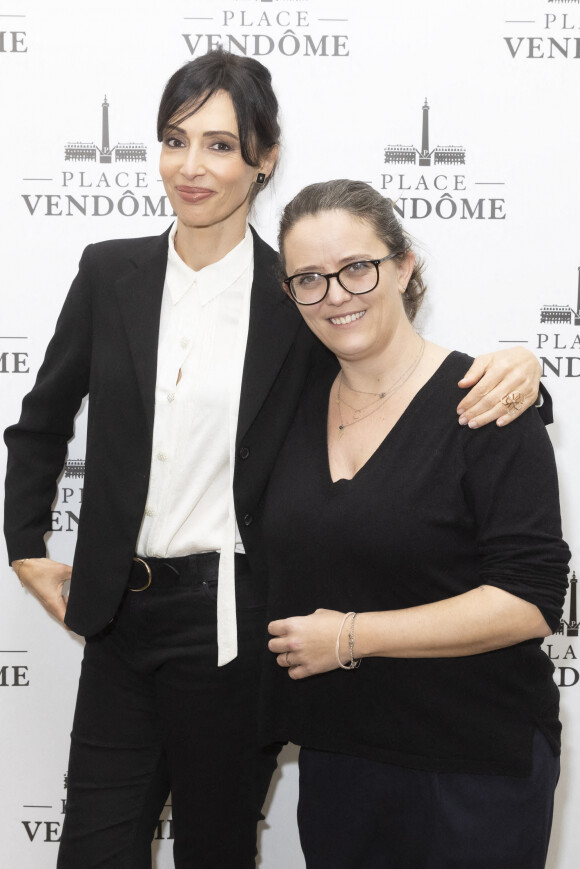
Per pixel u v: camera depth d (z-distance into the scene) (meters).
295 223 1.17
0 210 1.82
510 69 1.81
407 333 1.23
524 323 1.87
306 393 1.37
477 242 1.86
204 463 1.38
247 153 1.32
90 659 1.48
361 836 1.24
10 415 1.87
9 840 1.97
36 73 1.79
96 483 1.40
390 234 1.17
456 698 1.15
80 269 1.49
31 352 1.86
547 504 1.11
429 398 1.17
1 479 1.88
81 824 1.43
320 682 1.23
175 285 1.41
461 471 1.12
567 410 1.90
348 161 1.83
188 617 1.39
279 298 1.41
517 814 1.14
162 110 1.33
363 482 1.15
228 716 1.41
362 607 1.17
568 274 1.86
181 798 1.44
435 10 1.80
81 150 1.82
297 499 1.21
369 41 1.80
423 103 1.82
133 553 1.38
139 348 1.36
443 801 1.14
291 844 1.99
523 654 1.18
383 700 1.17
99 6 1.78
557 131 1.83
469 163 1.84
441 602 1.12
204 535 1.38
